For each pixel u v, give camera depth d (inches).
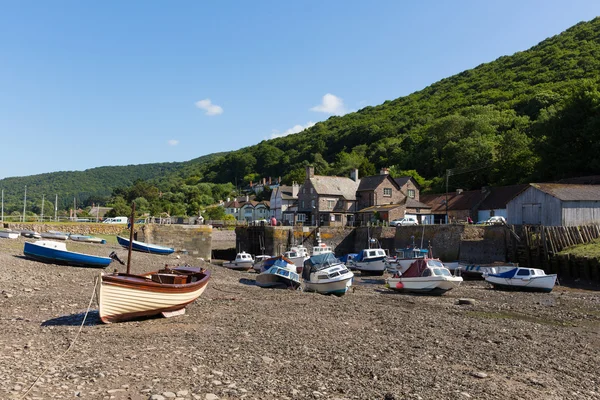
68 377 365.1
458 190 2591.0
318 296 954.7
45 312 633.0
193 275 734.5
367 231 2214.6
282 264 1240.8
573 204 1578.5
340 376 397.7
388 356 472.7
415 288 1095.6
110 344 481.7
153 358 429.7
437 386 381.7
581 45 5610.2
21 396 316.8
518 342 565.9
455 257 1764.3
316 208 2640.3
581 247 1373.0
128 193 5305.1
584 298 1013.2
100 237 1934.1
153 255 1534.2
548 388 394.6
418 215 2534.5
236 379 376.2
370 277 1557.6
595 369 465.4
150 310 616.7
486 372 434.6
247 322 621.6
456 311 827.4
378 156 4704.7
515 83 5206.7
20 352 434.6
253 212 4517.7
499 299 1002.7
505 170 2763.3
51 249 1059.3
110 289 570.9
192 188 5634.8
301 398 340.8
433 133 4047.7
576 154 2165.4
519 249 1523.1
